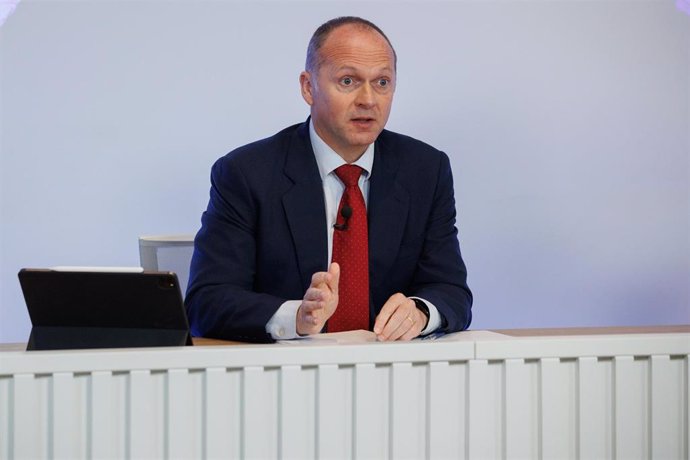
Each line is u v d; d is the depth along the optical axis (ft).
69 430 9.95
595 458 10.89
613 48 30.91
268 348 10.27
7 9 28.68
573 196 31.04
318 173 15.79
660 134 31.22
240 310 14.11
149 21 29.32
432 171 16.46
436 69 30.27
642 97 31.12
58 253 29.14
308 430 10.37
